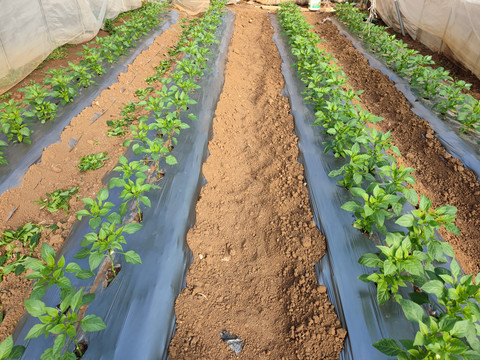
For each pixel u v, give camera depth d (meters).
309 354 2.83
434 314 2.92
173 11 14.06
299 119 6.30
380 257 3.35
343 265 3.52
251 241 4.20
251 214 4.61
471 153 5.38
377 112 7.34
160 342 2.93
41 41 8.07
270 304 3.41
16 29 7.16
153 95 7.19
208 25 10.41
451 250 2.84
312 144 5.51
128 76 7.95
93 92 7.03
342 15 14.07
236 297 3.49
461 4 8.68
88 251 2.96
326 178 4.77
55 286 3.30
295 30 10.58
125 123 6.12
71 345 2.77
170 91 5.82
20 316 3.12
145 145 5.28
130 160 5.14
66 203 4.40
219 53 9.48
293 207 4.50
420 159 5.77
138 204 4.16
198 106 6.52
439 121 6.30
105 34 10.99
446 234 4.38
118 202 4.27
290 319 3.20
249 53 10.42
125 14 13.05
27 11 7.46
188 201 4.45
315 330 2.99
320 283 3.43
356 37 11.55
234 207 4.72
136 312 3.05
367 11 15.77
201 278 3.67
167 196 4.38
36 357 2.72
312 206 4.38
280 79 8.23
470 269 3.90
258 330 3.16
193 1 14.98
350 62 9.82
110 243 3.00
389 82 8.05
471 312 2.35
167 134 5.57
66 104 6.47
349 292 3.24
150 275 3.38
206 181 5.05
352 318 3.01
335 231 3.92
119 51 8.71
